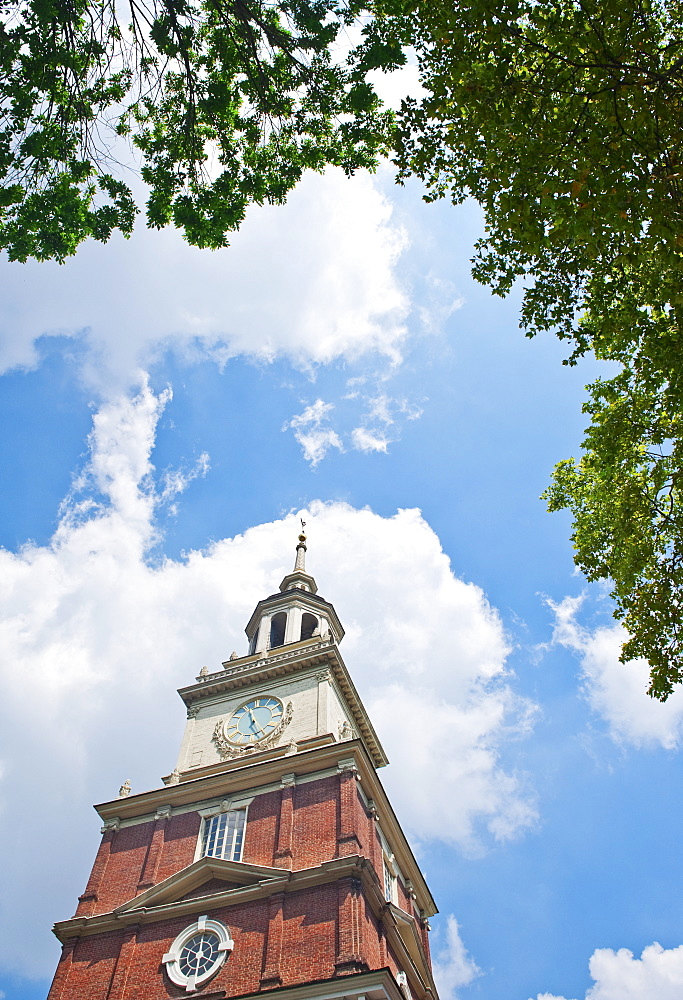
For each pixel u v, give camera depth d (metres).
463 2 13.31
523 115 13.07
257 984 23.78
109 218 18.59
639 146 12.45
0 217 17.70
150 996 24.69
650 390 17.12
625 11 12.55
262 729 34.34
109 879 29.17
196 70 17.77
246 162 18.44
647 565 18.78
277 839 28.14
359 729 37.75
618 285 15.38
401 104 14.98
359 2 16.59
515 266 15.91
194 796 31.25
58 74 17.02
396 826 31.88
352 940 23.75
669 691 17.83
